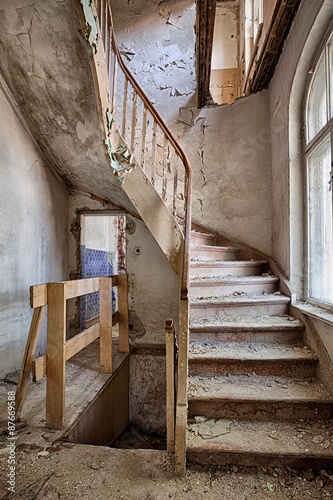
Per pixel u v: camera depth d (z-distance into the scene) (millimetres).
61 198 3709
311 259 2693
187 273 1757
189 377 2107
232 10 6797
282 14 2709
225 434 1682
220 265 3182
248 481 1455
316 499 1351
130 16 4586
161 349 3637
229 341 2352
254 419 1829
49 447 1637
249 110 3947
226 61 6777
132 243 3818
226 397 1825
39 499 1303
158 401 3371
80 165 3080
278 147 3359
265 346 2297
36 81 2340
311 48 2533
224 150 4062
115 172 2672
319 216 2555
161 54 4438
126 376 3248
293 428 1742
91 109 2359
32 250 3006
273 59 3350
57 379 1792
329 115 2346
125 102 2768
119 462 1549
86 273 4516
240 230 3918
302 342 2344
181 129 4254
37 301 1728
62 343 1792
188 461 1558
